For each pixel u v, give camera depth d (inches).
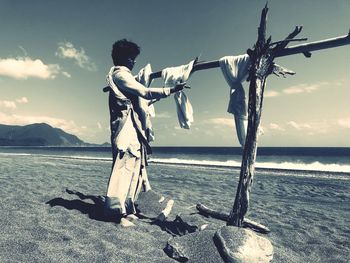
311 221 222.1
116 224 162.2
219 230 131.4
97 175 465.4
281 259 135.1
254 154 139.1
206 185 421.1
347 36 139.7
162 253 128.9
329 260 142.7
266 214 239.9
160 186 389.4
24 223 150.7
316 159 1552.7
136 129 173.6
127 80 167.5
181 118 188.1
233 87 169.8
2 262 105.2
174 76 188.4
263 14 141.3
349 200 339.6
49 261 109.3
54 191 254.5
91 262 111.8
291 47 149.2
